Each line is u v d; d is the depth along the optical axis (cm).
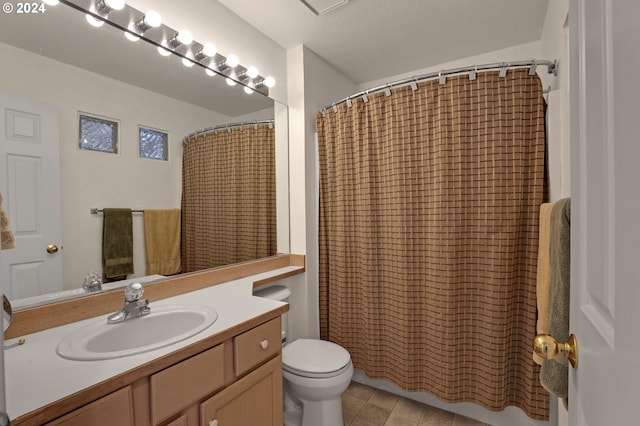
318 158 216
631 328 34
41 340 97
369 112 188
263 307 127
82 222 121
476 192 157
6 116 101
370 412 181
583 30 53
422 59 229
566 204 73
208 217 171
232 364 108
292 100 215
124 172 135
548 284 115
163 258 149
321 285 217
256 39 192
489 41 205
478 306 160
